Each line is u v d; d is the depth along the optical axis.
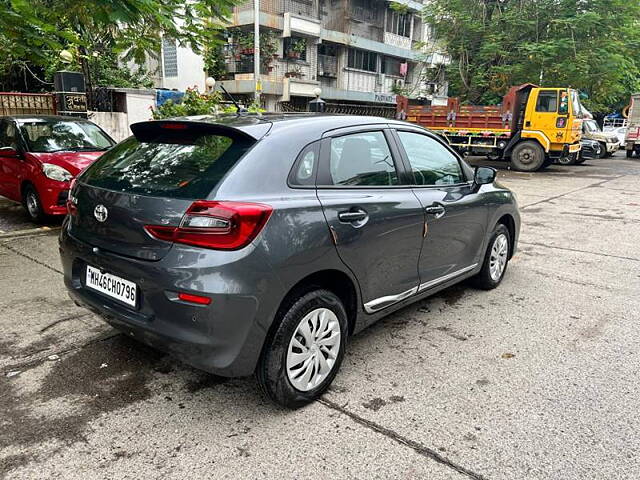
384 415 2.76
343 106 19.44
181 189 2.55
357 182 3.10
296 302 2.69
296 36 24.89
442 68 21.94
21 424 2.61
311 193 2.78
